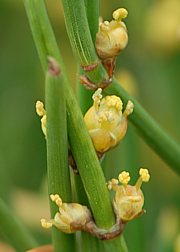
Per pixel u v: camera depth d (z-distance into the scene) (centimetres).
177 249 12
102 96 9
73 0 8
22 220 15
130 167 11
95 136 8
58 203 8
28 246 10
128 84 13
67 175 8
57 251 9
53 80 7
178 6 15
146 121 9
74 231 8
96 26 9
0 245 11
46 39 8
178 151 10
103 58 9
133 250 11
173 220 13
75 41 8
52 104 8
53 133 8
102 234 8
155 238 14
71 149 8
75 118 8
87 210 8
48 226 8
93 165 8
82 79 9
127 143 11
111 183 8
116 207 8
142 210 8
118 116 8
